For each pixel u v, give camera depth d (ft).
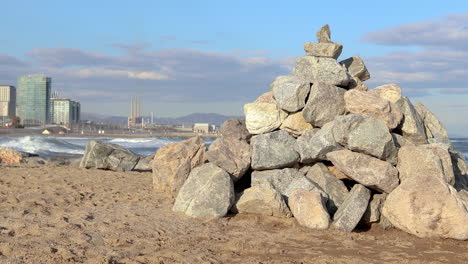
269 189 27.25
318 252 20.54
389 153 26.94
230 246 21.02
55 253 18.47
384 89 31.81
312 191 27.73
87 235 21.88
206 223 25.73
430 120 36.06
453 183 26.86
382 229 25.76
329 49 32.65
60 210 28.19
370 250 21.22
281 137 30.17
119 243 20.75
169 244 20.99
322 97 29.73
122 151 52.90
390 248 21.74
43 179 41.57
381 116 28.07
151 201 32.48
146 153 126.72
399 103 30.76
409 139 30.25
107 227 23.79
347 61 35.91
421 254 20.74
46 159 66.03
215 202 27.25
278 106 31.76
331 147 27.99
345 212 24.91
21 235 21.27
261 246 21.29
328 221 24.76
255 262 18.51
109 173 49.32
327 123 29.53
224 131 32.86
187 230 23.95
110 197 33.96
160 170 35.40
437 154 27.07
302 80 30.99
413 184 24.39
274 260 18.93
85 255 18.48
